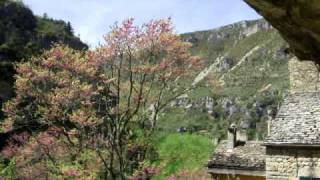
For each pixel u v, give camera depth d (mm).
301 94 21375
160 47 22344
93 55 22625
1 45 62562
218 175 23422
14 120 23219
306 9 4594
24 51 66938
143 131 21938
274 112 24422
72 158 21750
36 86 22547
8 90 54281
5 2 77812
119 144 20766
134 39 22250
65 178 20656
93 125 21438
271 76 158500
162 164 22078
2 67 56094
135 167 21438
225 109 146625
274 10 4848
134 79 22125
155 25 22531
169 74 22047
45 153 22062
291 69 22016
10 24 75000
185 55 22609
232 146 24312
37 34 83188
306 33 5031
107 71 22781
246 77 163875
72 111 22453
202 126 134125
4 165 25594
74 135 21828
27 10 83875
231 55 184875
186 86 22672
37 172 22406
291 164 19000
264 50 174500
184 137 26781
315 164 18453
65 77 22656
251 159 22859
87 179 20219
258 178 22312
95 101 22422
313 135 18750
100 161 21484
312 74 21453
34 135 23094
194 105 146250
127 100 22188
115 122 21094
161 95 21984
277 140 19234
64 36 90812
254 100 146500
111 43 22344
